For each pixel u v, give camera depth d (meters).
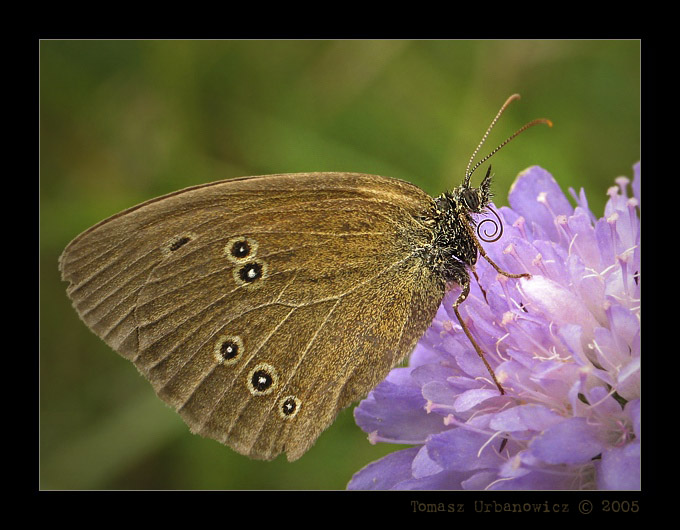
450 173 0.14
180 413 0.12
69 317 0.14
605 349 0.11
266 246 0.11
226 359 0.11
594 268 0.11
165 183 0.14
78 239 0.11
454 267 0.11
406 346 0.12
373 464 0.11
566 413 0.11
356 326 0.11
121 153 0.14
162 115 0.14
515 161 0.14
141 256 0.11
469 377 0.11
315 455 0.14
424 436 0.11
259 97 0.14
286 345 0.11
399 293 0.11
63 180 0.14
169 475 0.14
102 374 0.14
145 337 0.12
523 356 0.11
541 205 0.12
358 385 0.12
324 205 0.11
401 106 0.14
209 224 0.11
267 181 0.11
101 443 0.14
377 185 0.11
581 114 0.14
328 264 0.11
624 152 0.14
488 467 0.11
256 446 0.12
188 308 0.11
